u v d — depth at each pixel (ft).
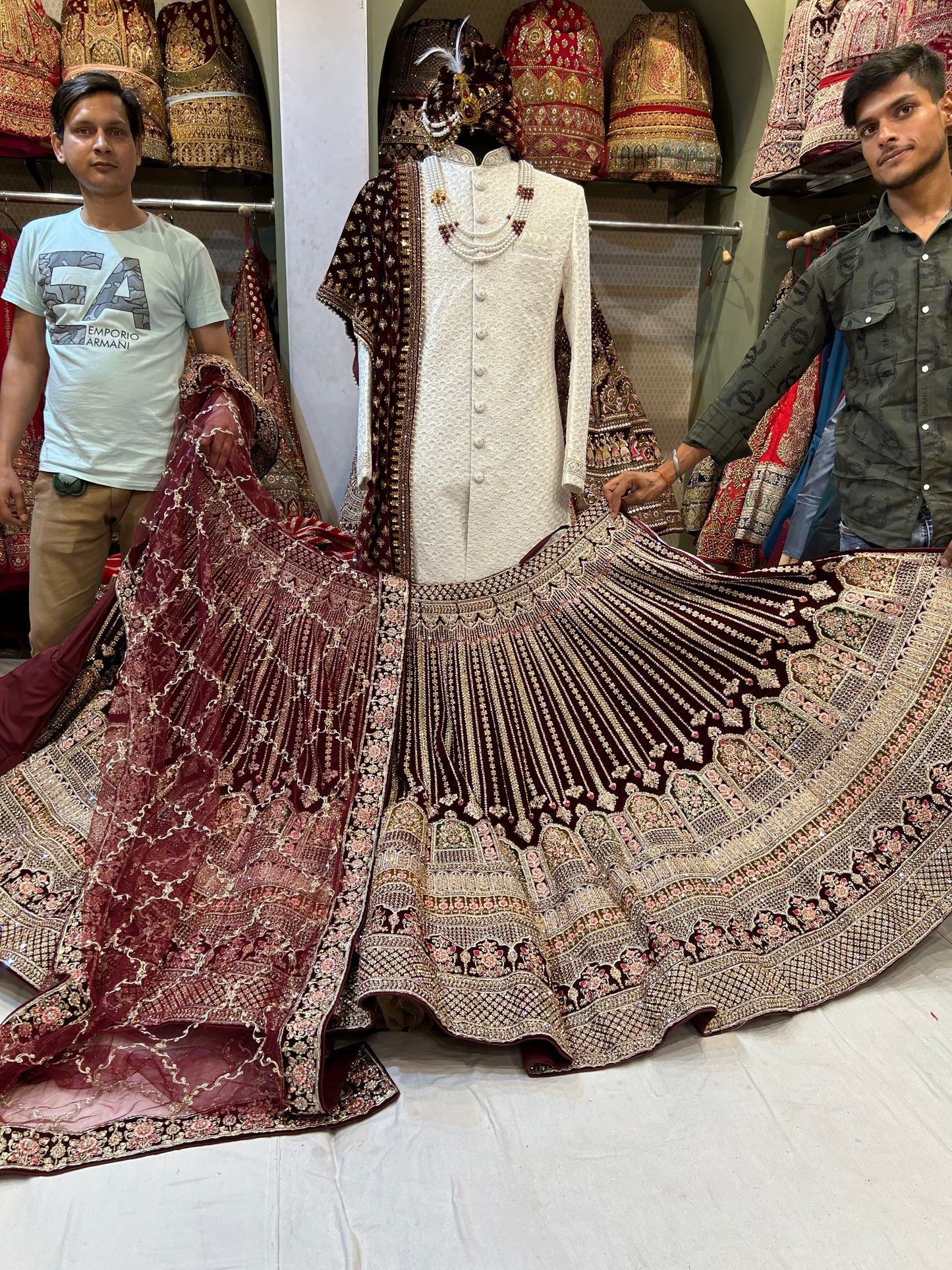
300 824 6.07
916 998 5.51
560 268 7.20
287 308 9.75
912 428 6.48
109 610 6.46
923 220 6.39
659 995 5.16
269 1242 3.97
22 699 6.41
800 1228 4.05
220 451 6.57
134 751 5.86
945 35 7.47
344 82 9.22
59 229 6.93
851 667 6.28
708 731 6.40
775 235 10.53
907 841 5.82
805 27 8.97
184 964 5.29
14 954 5.33
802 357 7.11
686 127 10.36
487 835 6.08
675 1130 4.58
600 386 9.25
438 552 7.51
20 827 5.98
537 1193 4.22
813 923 5.62
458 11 10.86
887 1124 4.61
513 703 6.76
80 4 9.33
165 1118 4.62
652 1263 3.89
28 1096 4.71
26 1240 3.98
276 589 6.77
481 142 7.51
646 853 5.90
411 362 7.29
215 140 9.65
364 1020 4.92
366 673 6.66
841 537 7.87
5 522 7.41
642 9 11.21
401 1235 4.01
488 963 5.27
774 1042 5.17
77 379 6.88
